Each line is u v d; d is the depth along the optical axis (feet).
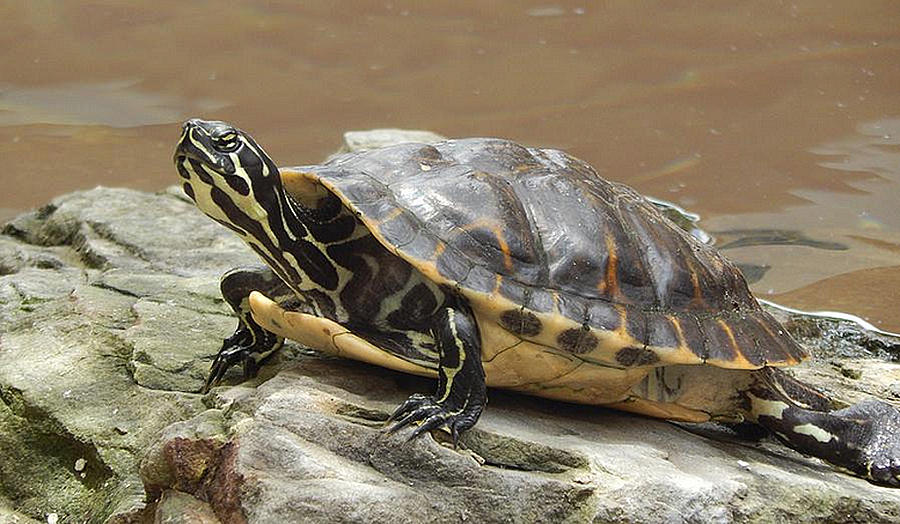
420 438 18.74
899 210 39.47
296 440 18.60
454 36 58.34
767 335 21.76
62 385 23.12
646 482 19.06
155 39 57.88
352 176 20.52
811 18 58.03
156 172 45.11
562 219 20.62
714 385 21.90
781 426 21.94
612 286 20.24
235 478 18.01
